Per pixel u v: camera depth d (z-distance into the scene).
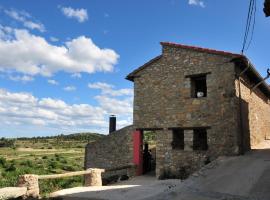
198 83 16.38
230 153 13.12
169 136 15.12
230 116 13.35
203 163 13.82
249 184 8.85
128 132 17.03
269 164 10.15
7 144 112.75
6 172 26.27
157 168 15.22
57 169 34.53
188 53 15.07
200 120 14.22
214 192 9.05
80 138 139.00
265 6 9.07
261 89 18.27
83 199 10.57
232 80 13.48
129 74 16.86
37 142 134.00
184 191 9.79
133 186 12.67
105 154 18.05
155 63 16.16
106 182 15.59
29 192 10.92
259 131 17.27
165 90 15.59
